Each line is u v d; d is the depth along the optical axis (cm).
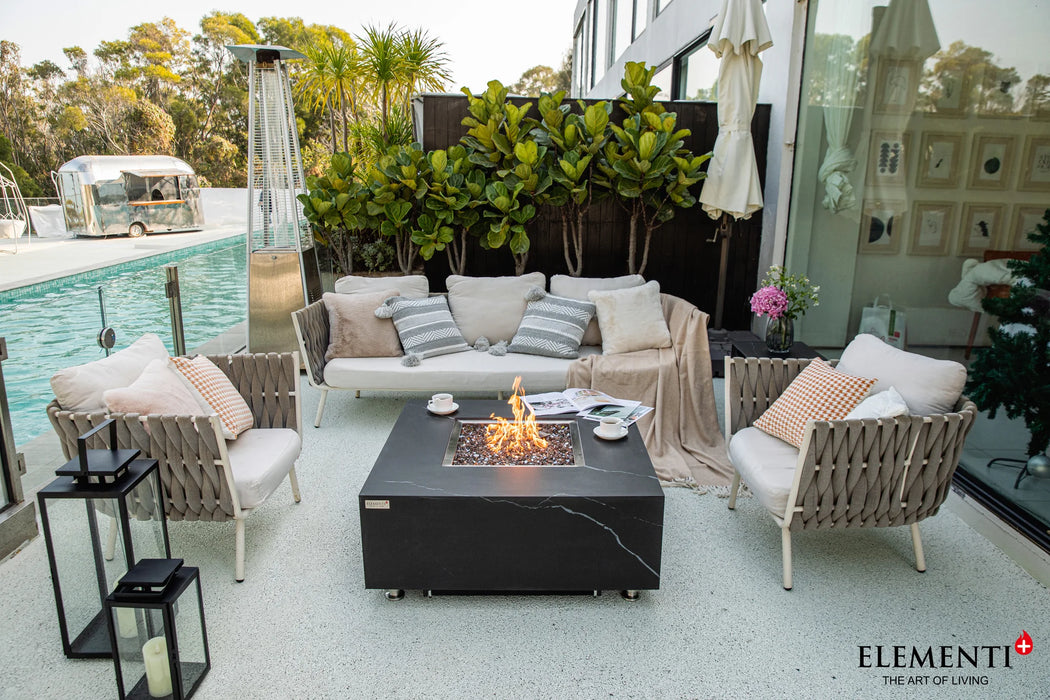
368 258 516
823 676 185
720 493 294
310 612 213
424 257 471
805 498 216
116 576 193
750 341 451
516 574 215
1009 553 246
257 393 280
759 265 526
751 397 282
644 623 208
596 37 1320
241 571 229
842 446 210
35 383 275
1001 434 267
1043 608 215
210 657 191
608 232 526
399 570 215
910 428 210
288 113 466
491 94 464
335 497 293
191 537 259
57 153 2447
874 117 369
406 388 370
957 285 298
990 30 274
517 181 463
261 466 239
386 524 211
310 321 377
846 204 402
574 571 215
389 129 671
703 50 645
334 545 254
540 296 409
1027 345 252
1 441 243
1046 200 244
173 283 389
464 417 279
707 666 189
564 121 474
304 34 2780
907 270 342
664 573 235
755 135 502
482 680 183
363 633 203
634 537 212
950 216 304
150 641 167
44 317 278
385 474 223
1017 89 258
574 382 359
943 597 221
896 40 347
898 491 218
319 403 394
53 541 180
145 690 174
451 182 469
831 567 239
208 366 266
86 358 311
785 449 254
